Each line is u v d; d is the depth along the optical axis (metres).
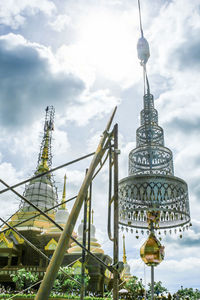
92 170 6.27
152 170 11.61
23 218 60.16
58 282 39.22
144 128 12.54
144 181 9.79
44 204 63.56
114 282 6.98
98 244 51.66
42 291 4.46
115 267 7.07
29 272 42.91
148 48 12.09
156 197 10.16
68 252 50.12
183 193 10.25
